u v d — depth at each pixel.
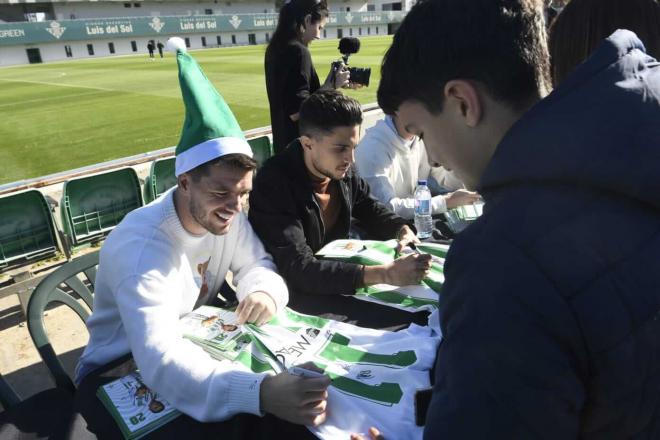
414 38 0.68
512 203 0.62
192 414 1.21
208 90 1.41
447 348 0.65
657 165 0.57
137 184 3.92
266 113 10.46
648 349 0.61
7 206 3.32
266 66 3.83
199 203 1.40
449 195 2.69
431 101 0.70
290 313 1.58
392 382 1.23
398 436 1.09
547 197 0.60
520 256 0.59
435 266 1.84
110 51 45.62
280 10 3.69
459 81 0.66
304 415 1.12
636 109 0.58
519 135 0.62
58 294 1.84
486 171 0.66
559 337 0.58
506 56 0.63
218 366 1.28
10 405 1.55
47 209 3.47
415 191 2.95
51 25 41.53
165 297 1.40
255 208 1.97
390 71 0.73
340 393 1.20
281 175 2.00
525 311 0.58
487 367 0.60
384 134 2.81
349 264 1.78
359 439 1.07
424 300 1.67
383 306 1.67
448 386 0.64
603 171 0.57
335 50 29.31
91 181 3.67
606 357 0.59
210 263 1.71
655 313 0.60
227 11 59.25
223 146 1.36
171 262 1.45
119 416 1.23
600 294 0.57
